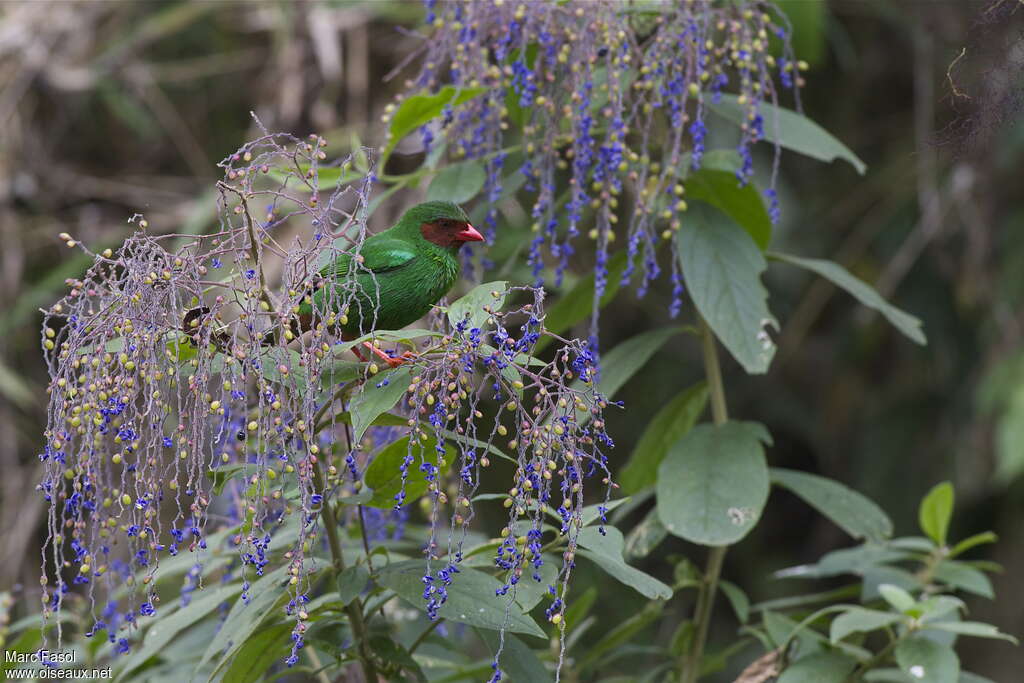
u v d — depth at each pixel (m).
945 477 14.62
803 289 15.17
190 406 5.59
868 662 7.14
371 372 5.80
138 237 5.49
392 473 6.14
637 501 8.20
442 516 9.62
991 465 14.38
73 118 14.48
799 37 10.72
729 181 7.86
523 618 5.77
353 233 6.52
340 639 6.66
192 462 5.32
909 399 15.02
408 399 5.93
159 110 14.53
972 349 14.63
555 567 6.03
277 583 6.42
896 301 14.91
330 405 5.76
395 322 7.10
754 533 15.66
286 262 5.55
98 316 5.41
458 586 5.93
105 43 14.63
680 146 7.91
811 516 15.73
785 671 7.11
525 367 5.80
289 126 13.19
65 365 5.37
